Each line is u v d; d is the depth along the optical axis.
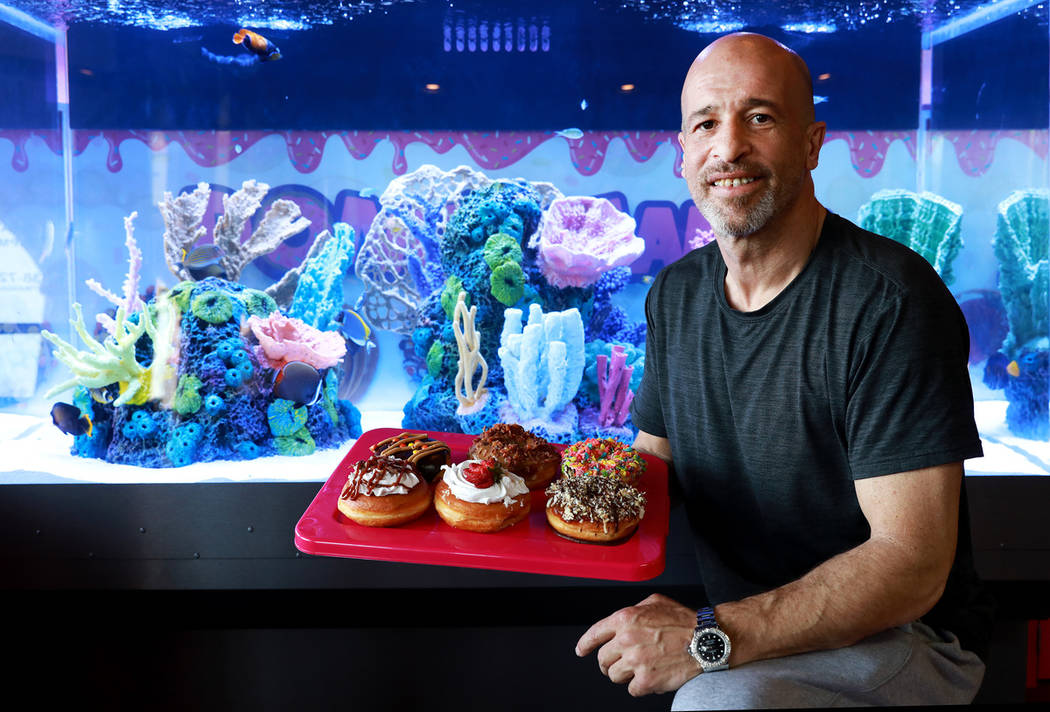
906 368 0.84
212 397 1.75
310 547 0.96
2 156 1.81
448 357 1.90
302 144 1.89
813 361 0.91
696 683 0.81
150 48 1.81
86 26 1.78
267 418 1.79
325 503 1.06
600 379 1.88
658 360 1.12
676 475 1.18
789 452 0.94
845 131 1.83
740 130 0.87
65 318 1.88
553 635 1.60
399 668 1.59
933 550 0.82
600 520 0.97
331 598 1.56
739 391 0.97
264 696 1.58
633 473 1.06
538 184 1.92
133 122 1.84
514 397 1.87
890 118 1.82
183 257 1.89
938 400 0.83
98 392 1.76
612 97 1.87
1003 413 1.82
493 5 1.79
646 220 1.94
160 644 1.56
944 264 1.83
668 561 1.57
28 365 1.86
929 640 0.92
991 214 1.82
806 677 0.82
